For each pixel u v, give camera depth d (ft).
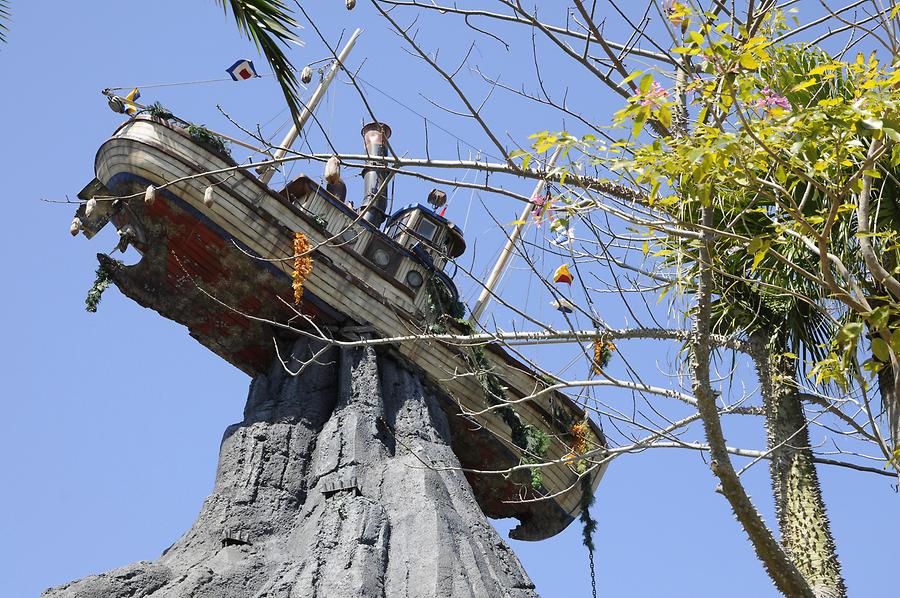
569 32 38.83
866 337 41.22
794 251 44.57
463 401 96.37
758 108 34.94
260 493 83.20
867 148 40.57
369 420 87.51
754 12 36.78
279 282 89.51
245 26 48.60
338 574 74.64
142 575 74.38
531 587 79.56
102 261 88.07
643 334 39.68
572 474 99.86
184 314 91.66
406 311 94.17
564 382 40.93
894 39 34.91
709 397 33.73
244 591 74.54
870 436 37.99
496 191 38.42
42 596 71.92
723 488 33.04
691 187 35.06
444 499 82.48
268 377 93.81
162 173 85.92
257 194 89.61
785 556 32.60
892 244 41.55
